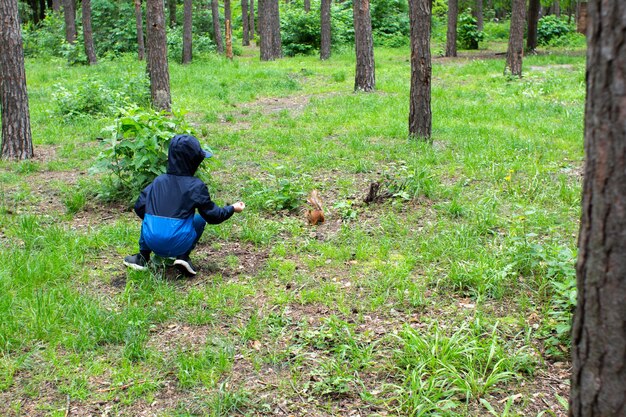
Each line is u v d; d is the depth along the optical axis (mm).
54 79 20172
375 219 6715
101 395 3703
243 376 3893
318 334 4293
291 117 13172
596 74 2074
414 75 10227
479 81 18297
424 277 5230
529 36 27422
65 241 5969
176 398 3686
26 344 4191
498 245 5785
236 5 48469
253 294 4980
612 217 2061
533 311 4602
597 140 2086
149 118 7020
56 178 8602
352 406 3602
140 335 4246
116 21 30609
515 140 10125
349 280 5230
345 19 34281
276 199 7035
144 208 5309
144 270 5246
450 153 9375
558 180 7977
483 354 3918
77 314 4465
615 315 2096
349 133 11211
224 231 6336
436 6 40969
